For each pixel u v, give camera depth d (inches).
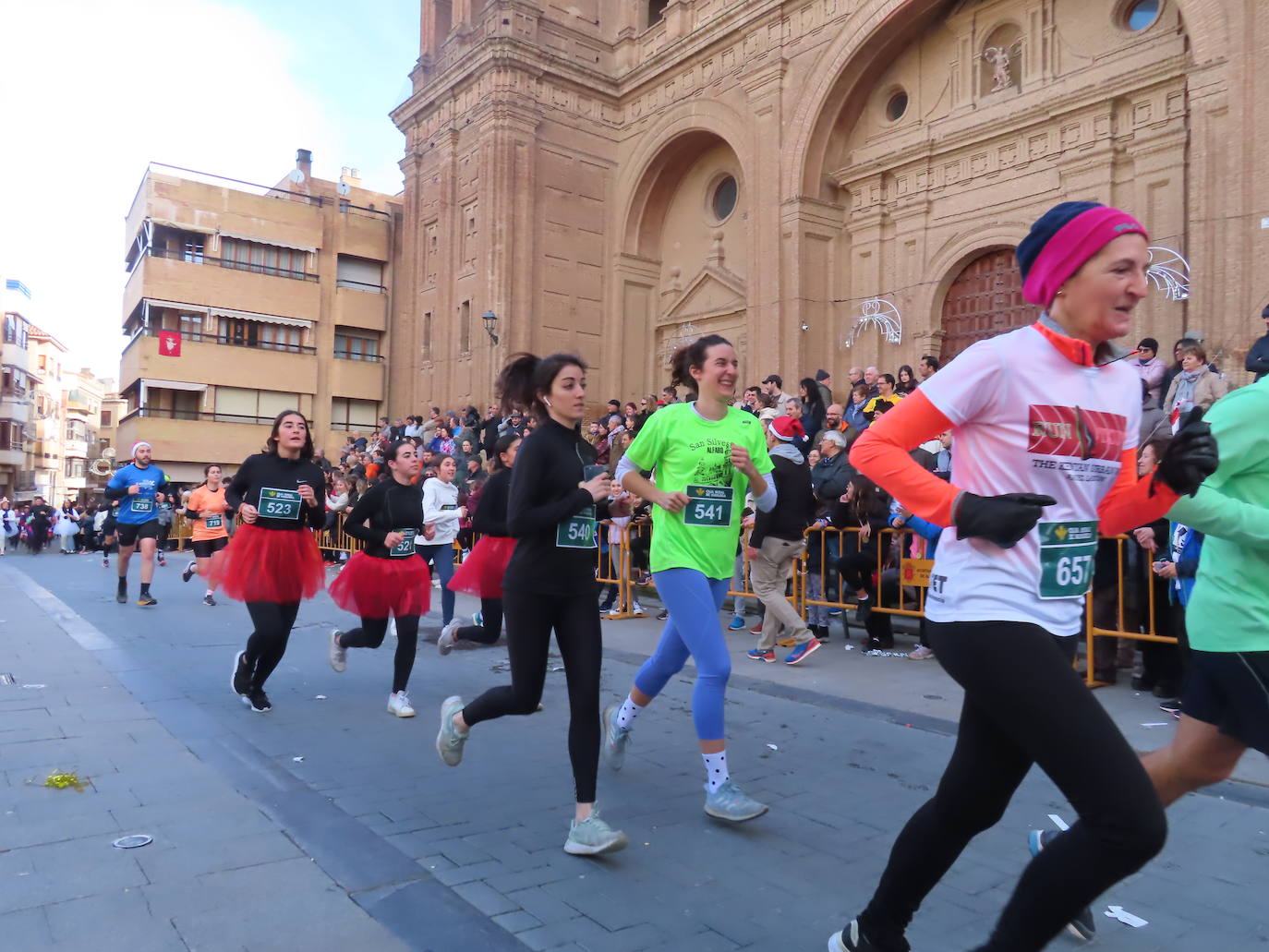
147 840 135.1
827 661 288.2
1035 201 577.6
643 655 301.3
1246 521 91.4
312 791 160.4
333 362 1263.5
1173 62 501.4
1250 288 438.3
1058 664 78.4
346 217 1277.1
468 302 935.7
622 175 919.7
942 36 641.0
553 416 148.3
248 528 220.5
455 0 976.9
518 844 137.9
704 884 124.7
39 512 1082.1
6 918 110.7
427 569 229.5
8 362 2057.1
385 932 108.8
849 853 136.0
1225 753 100.8
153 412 1174.3
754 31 745.6
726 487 156.1
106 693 233.1
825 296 704.4
